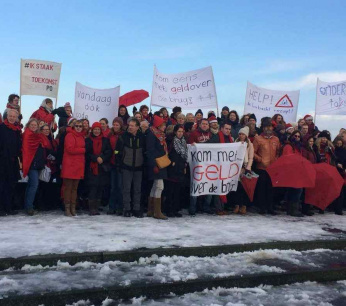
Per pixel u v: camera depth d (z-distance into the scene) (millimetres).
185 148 7785
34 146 7371
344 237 6312
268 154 8555
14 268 4609
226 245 5504
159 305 4113
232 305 4137
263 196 8562
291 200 8586
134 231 6227
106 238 5699
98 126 7688
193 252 5309
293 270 4973
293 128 9461
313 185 7973
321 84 11797
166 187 7832
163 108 10117
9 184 7430
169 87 10578
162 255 5172
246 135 8453
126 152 7480
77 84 9844
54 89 9633
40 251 4949
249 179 8266
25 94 9453
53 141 8078
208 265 5039
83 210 8273
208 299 4320
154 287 4312
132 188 8008
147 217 7617
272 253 5594
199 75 10633
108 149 7750
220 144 8164
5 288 4078
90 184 7652
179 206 8570
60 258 4781
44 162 7559
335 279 5078
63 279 4375
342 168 9219
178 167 7711
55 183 8234
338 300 4453
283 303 4293
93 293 4102
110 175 7957
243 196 8500
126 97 11336
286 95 11570
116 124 8047
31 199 7480
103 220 7113
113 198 7906
